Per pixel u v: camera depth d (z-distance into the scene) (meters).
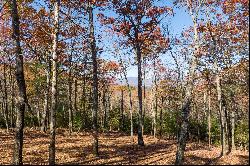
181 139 18.12
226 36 24.08
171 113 48.53
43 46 30.41
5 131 34.25
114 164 18.95
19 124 16.58
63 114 45.50
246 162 19.72
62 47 28.17
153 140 35.62
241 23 22.47
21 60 16.72
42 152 22.27
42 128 34.72
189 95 18.95
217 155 23.41
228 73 25.31
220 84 26.02
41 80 40.09
